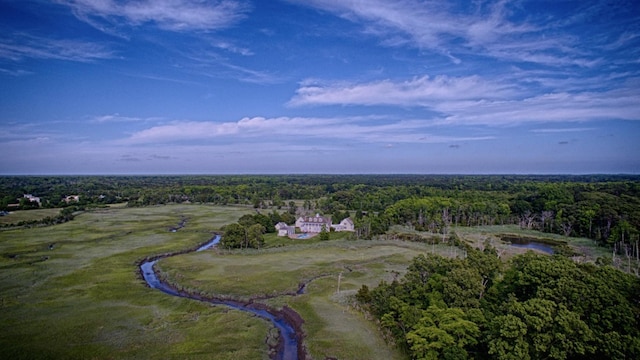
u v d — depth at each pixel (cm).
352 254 10744
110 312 6431
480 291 5422
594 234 13662
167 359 4947
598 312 4153
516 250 11638
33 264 9356
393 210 16362
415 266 6347
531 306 4109
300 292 7656
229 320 6141
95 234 13562
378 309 6172
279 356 5247
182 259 10138
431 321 4684
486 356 4528
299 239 13100
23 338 5453
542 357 4059
